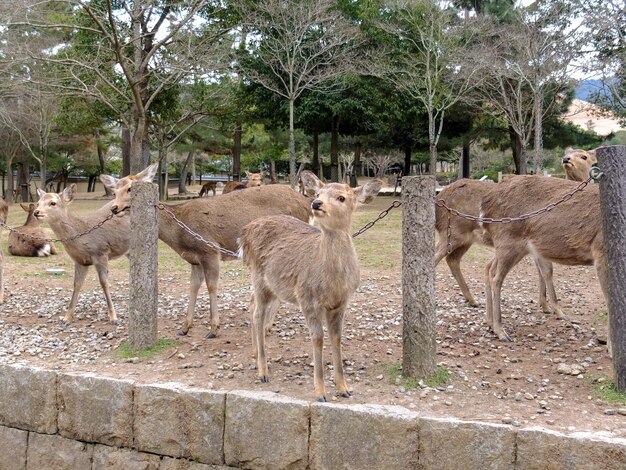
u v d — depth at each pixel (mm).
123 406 4887
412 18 20453
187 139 33156
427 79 20578
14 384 5316
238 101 22547
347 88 22219
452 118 25391
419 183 4844
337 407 4199
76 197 34219
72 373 5148
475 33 21469
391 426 4055
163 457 4770
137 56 16719
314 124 24406
